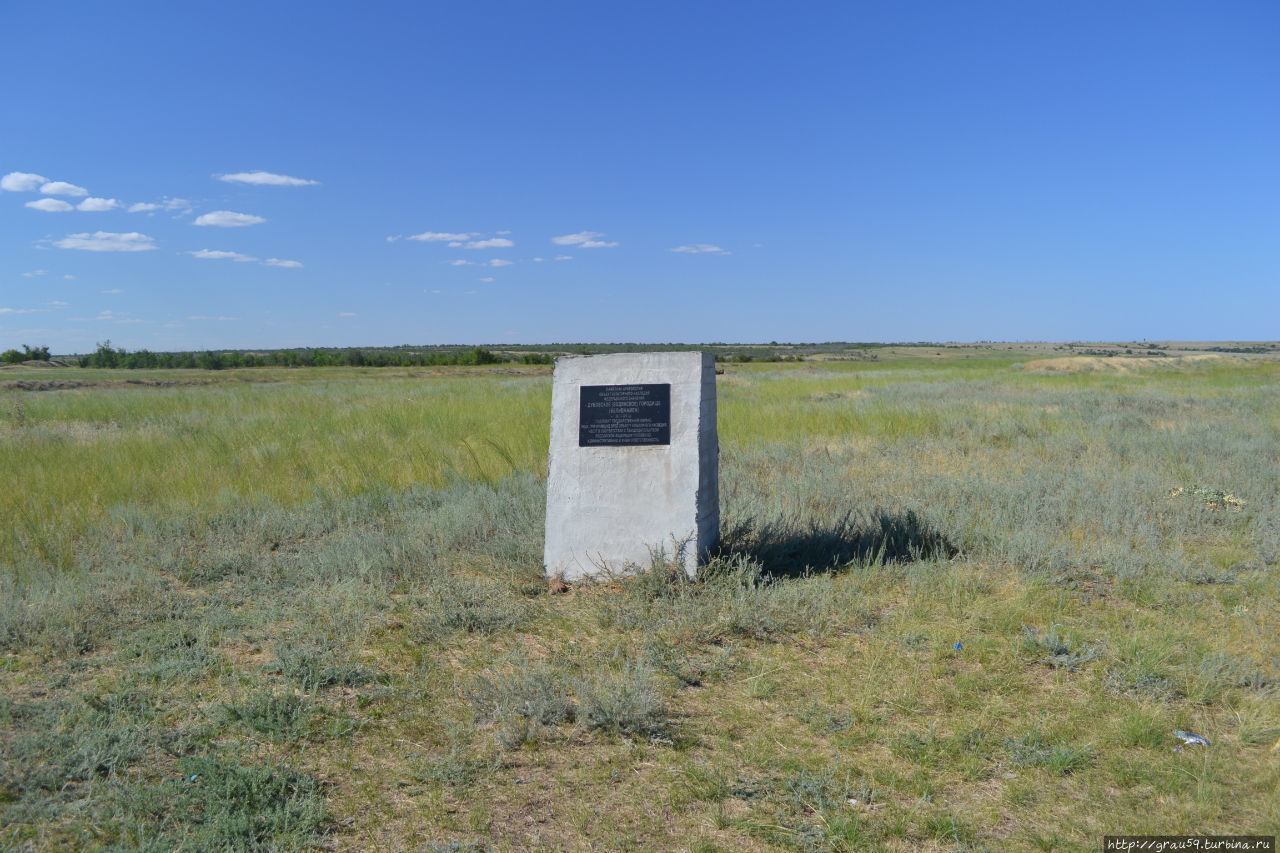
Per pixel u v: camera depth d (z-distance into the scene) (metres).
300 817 3.30
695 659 4.90
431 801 3.44
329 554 6.82
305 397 22.95
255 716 4.11
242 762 3.71
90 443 12.71
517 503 8.45
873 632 5.23
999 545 6.83
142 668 4.73
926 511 7.88
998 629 5.24
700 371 6.27
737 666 4.79
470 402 19.11
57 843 3.11
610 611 5.61
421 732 4.04
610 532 6.34
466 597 5.88
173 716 4.16
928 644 5.02
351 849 3.14
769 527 7.48
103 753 3.69
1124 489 8.70
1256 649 4.82
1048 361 47.69
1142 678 4.38
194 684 4.57
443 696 4.43
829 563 6.74
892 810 3.32
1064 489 8.75
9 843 3.08
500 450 11.04
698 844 3.13
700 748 3.88
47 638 5.11
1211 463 10.39
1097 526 7.53
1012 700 4.27
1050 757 3.69
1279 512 7.87
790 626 5.33
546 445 12.03
